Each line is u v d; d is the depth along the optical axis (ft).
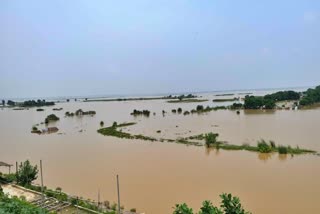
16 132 250.57
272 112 317.83
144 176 118.52
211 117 297.53
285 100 437.17
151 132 221.66
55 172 128.06
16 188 98.53
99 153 161.38
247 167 125.08
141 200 94.63
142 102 611.47
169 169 126.31
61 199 88.22
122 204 91.66
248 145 162.30
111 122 289.94
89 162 142.92
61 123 300.20
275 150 150.00
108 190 104.32
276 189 99.60
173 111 362.74
